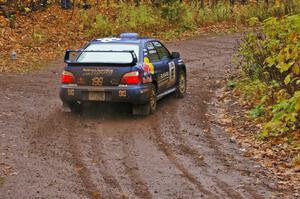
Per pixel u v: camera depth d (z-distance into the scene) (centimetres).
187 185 814
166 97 1539
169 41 3033
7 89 1653
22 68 2097
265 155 969
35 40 2620
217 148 1024
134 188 800
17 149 1003
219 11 3797
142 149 1016
